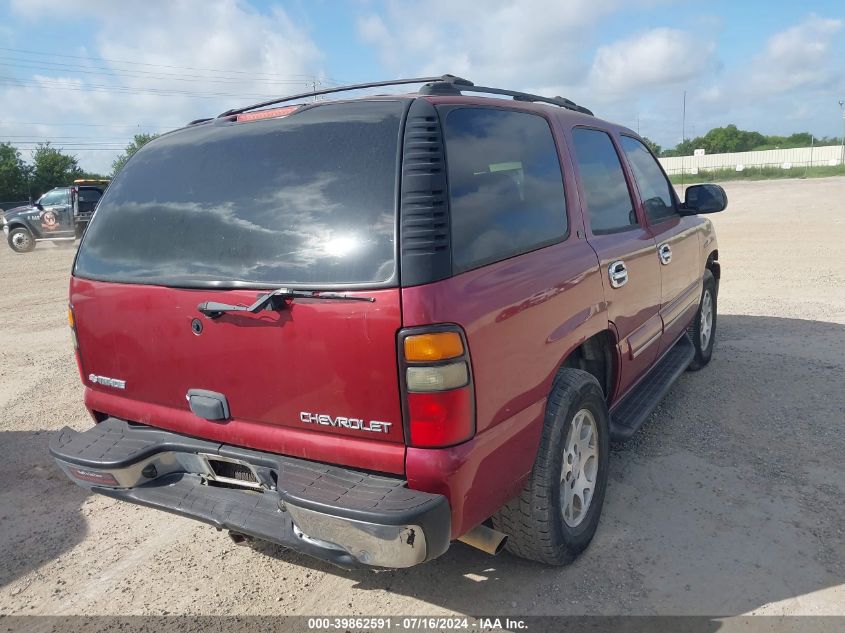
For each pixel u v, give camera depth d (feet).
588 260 10.27
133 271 9.17
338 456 7.72
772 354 19.25
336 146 8.06
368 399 7.38
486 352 7.65
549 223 9.77
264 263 7.97
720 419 14.83
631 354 11.99
